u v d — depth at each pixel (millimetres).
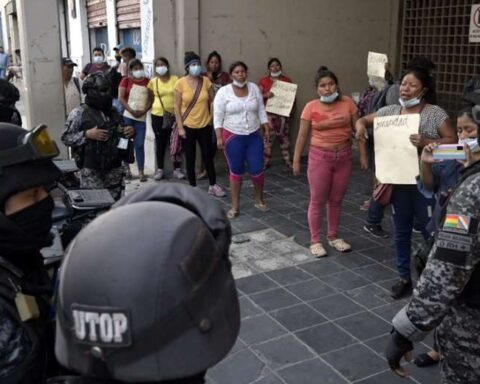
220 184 6988
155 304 809
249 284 4180
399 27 8156
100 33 11758
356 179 7223
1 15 21844
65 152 6145
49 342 1201
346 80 8258
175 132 7059
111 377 824
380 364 3143
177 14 7094
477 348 1769
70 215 2492
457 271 1680
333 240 4859
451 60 7352
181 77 7055
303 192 6633
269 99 7332
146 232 860
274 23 7555
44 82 5957
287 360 3188
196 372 840
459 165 2684
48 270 1474
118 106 7520
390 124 3596
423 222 3623
